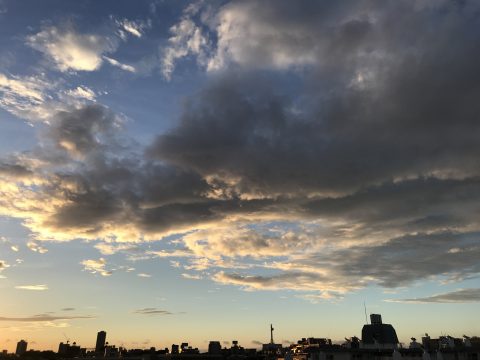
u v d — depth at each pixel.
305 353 110.81
